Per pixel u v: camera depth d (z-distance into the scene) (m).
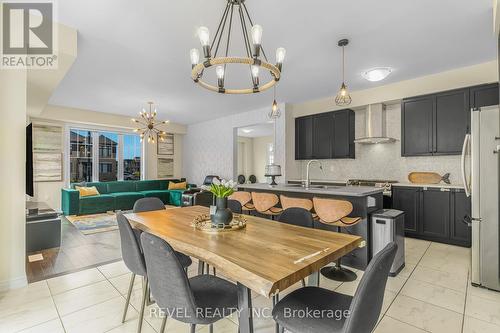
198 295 1.42
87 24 2.60
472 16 2.49
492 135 2.37
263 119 6.25
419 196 3.96
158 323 1.89
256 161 11.34
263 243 1.54
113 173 7.54
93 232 4.41
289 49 3.17
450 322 1.87
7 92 2.38
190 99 5.46
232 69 3.79
